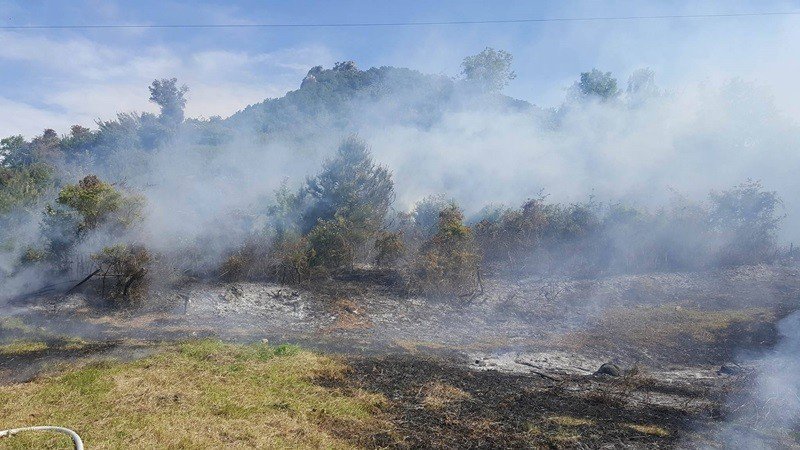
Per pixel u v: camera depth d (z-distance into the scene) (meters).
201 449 4.78
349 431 5.49
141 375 6.74
